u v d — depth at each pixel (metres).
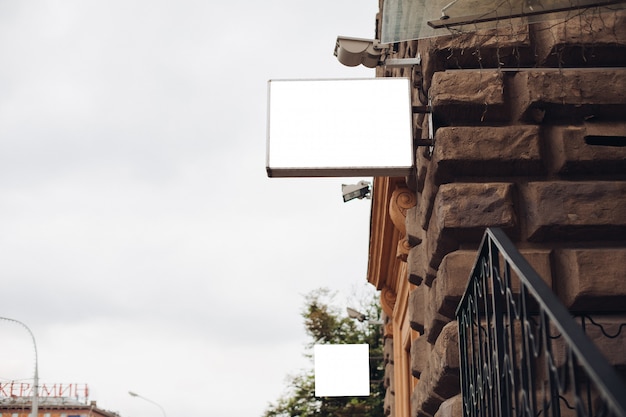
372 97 6.86
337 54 7.86
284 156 6.74
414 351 9.12
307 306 40.94
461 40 6.88
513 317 4.12
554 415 3.33
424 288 9.02
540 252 6.33
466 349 5.75
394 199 11.19
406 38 6.35
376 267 18.17
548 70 6.76
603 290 6.10
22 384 101.44
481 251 4.77
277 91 6.85
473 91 6.73
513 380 4.14
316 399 38.81
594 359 2.80
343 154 6.76
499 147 6.57
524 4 5.98
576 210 6.36
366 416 37.47
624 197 6.39
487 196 6.49
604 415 2.78
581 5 5.96
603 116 6.69
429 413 8.54
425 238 8.55
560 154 6.57
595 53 6.78
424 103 7.52
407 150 6.76
